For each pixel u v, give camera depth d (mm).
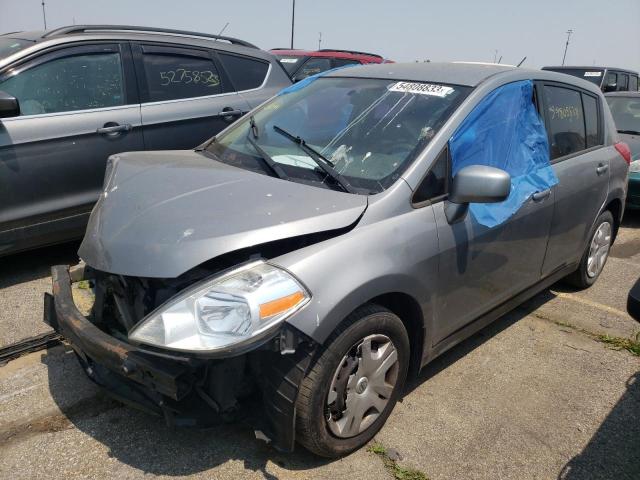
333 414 2432
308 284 2197
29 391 2936
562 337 3861
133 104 4570
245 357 2260
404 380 2764
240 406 2350
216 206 2416
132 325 2430
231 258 2295
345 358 2379
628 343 3766
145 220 2414
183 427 2262
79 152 4234
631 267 5355
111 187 2846
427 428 2803
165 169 2906
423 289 2641
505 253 3209
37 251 4812
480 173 2605
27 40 4352
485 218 2953
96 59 4441
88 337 2316
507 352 3617
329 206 2436
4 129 3900
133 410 2811
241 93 5305
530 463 2611
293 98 3537
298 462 2512
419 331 2770
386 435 2729
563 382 3301
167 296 2270
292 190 2564
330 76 3648
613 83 11906
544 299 4496
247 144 3207
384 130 2910
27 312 3760
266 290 2113
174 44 4934
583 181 3924
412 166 2674
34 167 4031
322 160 2809
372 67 3611
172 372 2053
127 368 2145
